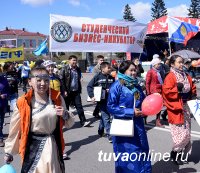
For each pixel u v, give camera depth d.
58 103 3.62
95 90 7.29
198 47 22.28
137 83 4.75
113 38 10.21
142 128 4.74
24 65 19.91
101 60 10.31
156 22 18.22
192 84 5.66
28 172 3.44
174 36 13.95
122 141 4.68
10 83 9.03
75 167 5.79
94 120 9.95
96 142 7.40
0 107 7.21
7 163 3.58
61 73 8.55
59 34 9.27
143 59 22.28
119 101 4.64
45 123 3.47
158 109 4.53
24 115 3.43
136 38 10.65
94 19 9.80
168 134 7.91
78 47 9.60
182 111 5.48
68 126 3.66
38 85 3.46
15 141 3.54
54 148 3.54
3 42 26.39
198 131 8.13
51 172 3.42
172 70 5.54
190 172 5.42
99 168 5.72
